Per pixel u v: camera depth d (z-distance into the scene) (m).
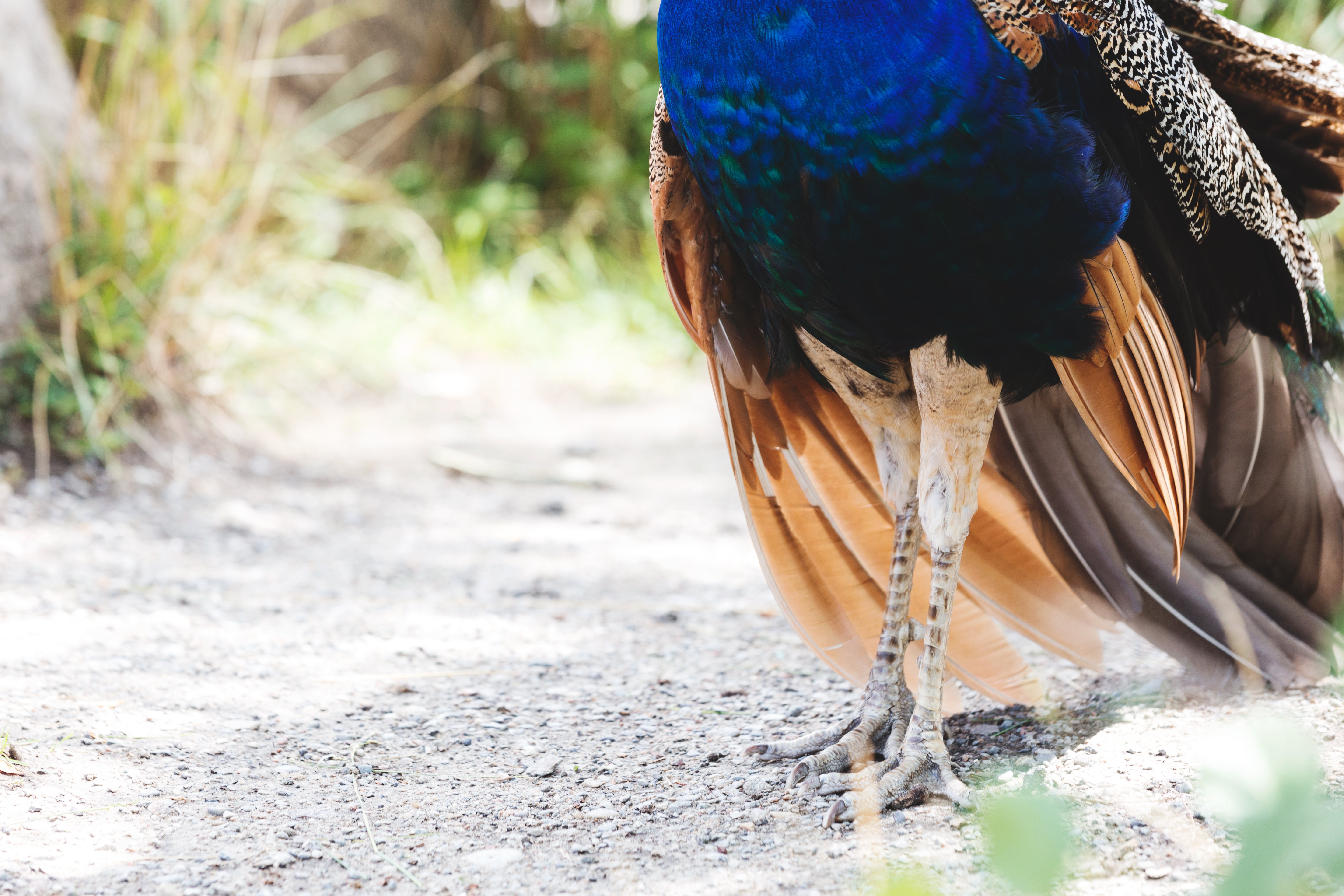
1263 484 5.45
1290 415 5.32
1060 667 6.05
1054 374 4.48
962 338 4.17
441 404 12.48
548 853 4.18
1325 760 4.45
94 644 6.31
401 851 4.21
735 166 4.12
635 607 7.31
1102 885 3.71
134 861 4.10
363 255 15.39
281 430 10.84
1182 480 4.38
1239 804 2.00
